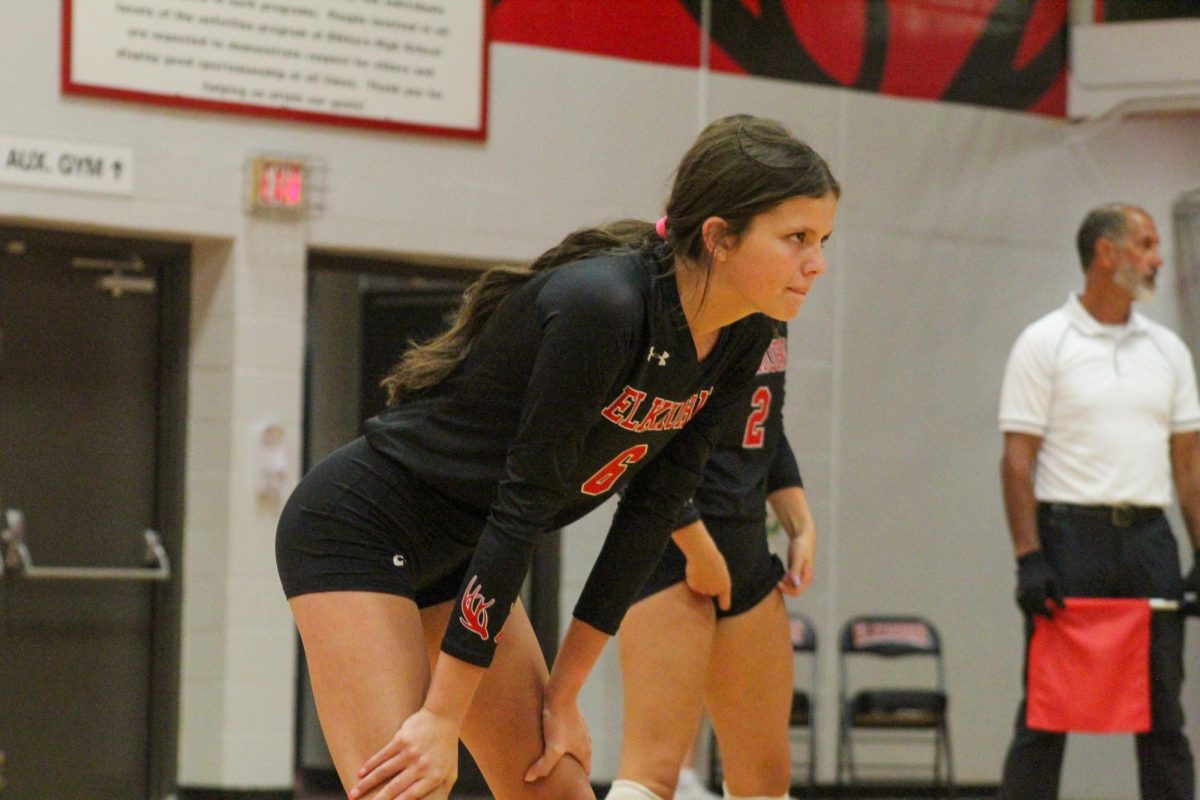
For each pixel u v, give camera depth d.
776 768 6.87
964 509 14.73
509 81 13.17
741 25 14.01
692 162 4.25
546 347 4.17
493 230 13.10
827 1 14.33
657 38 13.70
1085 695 9.62
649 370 4.30
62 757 12.22
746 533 6.71
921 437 14.60
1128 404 9.90
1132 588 9.80
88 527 12.37
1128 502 9.83
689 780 12.67
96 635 12.38
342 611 4.46
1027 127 15.02
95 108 11.77
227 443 12.38
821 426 14.27
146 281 12.55
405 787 4.21
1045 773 9.88
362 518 4.55
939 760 13.96
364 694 4.39
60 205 11.68
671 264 4.29
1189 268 15.02
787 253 4.16
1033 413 9.98
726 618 6.74
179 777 12.45
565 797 4.79
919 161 14.66
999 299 14.91
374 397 14.80
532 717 4.80
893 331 14.55
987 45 14.89
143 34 11.90
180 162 12.07
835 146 14.36
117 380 12.49
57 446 12.30
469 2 12.97
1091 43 14.96
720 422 4.76
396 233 12.77
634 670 6.59
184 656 12.48
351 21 12.56
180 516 12.55
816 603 14.19
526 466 4.21
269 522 12.47
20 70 11.53
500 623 4.27
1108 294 10.02
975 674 14.67
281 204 12.31
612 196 13.52
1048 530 9.98
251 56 12.24
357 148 12.65
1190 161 15.23
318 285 15.11
